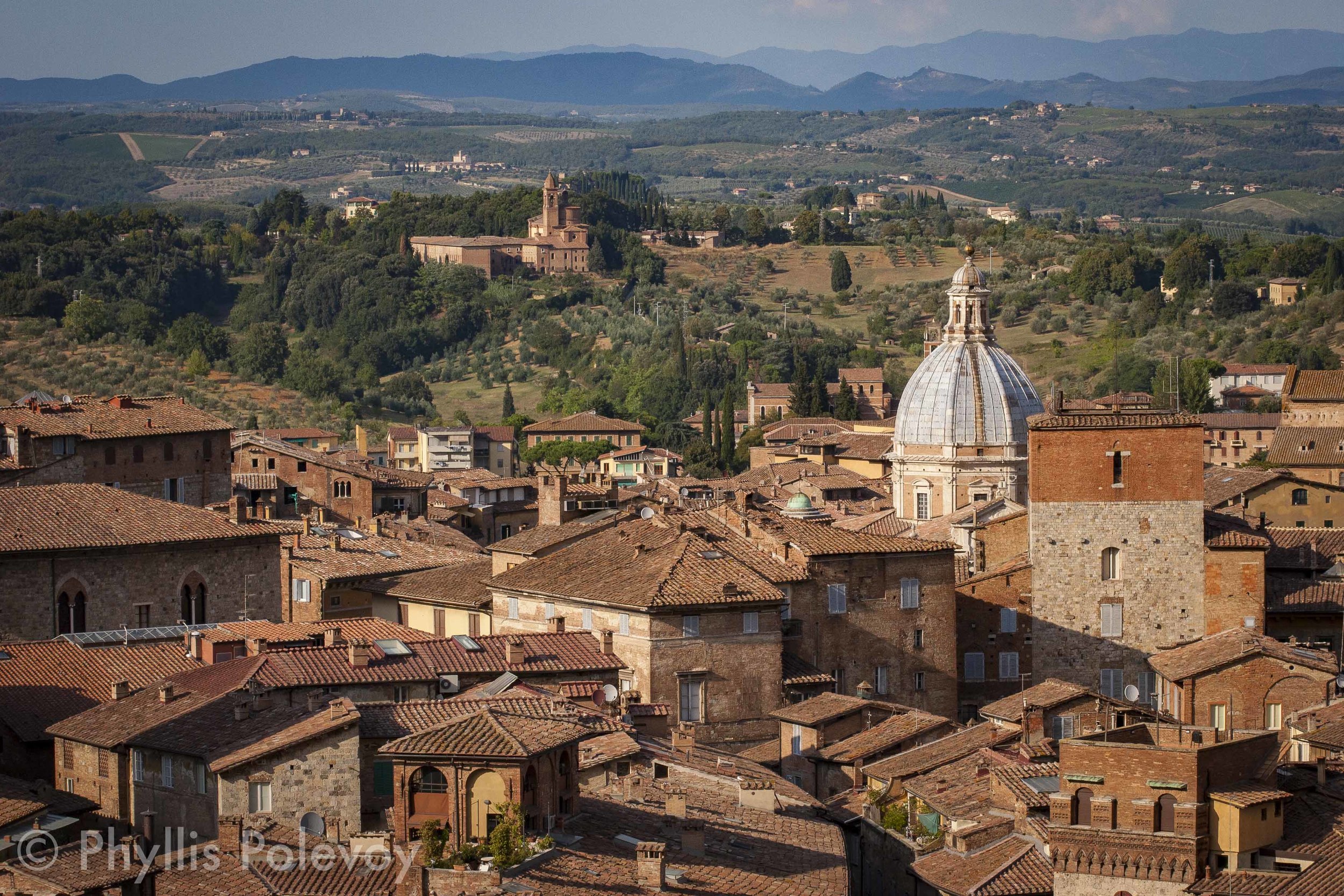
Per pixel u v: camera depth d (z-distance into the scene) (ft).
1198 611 642.22
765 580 556.92
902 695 609.01
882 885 443.32
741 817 413.18
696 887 342.64
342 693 440.04
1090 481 642.63
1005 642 640.58
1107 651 642.22
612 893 327.47
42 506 592.19
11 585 561.84
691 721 534.78
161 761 399.03
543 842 339.98
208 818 384.27
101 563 578.66
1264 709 556.10
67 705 460.96
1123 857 387.55
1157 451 640.99
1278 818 393.50
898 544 611.47
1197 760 386.32
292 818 371.97
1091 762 393.50
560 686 475.31
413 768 346.74
